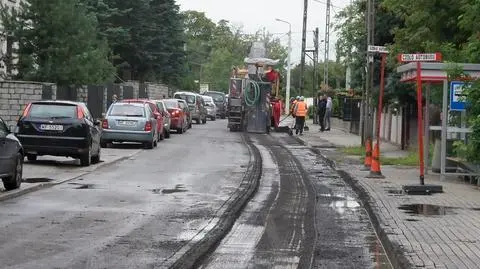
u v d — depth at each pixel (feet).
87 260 27.84
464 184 53.93
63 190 48.24
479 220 37.24
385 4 71.26
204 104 179.01
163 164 68.39
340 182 57.62
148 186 51.49
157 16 189.37
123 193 47.44
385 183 53.78
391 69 84.48
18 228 34.01
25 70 103.65
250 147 94.17
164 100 125.18
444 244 30.73
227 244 32.07
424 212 39.86
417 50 69.97
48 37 105.50
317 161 76.69
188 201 44.47
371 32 78.02
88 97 112.68
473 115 49.96
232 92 133.28
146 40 183.62
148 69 193.57
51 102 63.10
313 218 39.70
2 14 105.91
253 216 39.96
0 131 43.96
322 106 138.92
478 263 27.07
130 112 86.99
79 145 62.13
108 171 61.26
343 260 29.25
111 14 163.12
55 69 104.37
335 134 129.18
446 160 56.95
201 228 35.40
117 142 89.45
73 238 32.09
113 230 34.30
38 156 71.20
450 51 59.26
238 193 48.73
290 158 79.25
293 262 28.68
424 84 60.59
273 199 46.98
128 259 28.19
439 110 65.62
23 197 44.50
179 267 26.91
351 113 133.08
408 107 88.99
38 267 26.48
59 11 105.09
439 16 66.18
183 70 210.18
